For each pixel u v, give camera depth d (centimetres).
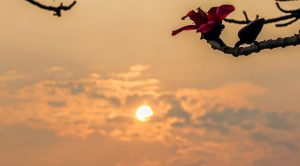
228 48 354
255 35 334
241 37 339
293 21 338
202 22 371
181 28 367
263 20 334
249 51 342
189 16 375
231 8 362
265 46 338
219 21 361
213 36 361
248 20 360
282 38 333
